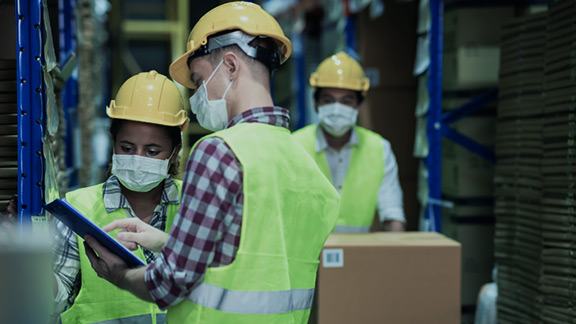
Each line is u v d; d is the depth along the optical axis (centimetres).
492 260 343
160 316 188
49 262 98
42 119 177
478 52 340
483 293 320
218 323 136
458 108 341
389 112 454
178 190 196
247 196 135
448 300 250
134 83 188
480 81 340
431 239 263
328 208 156
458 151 344
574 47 237
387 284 247
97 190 193
